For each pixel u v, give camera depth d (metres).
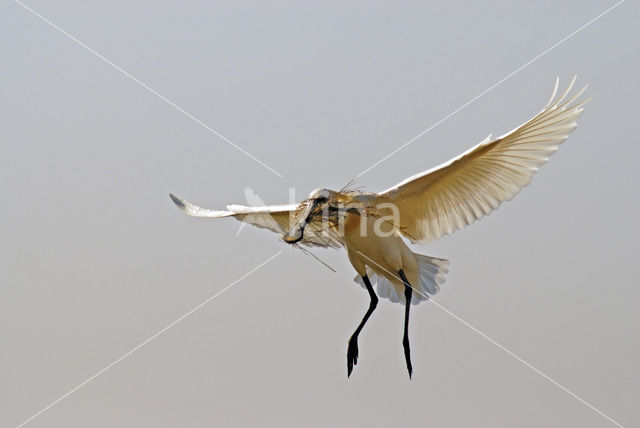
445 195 13.82
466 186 13.73
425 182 13.59
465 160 13.28
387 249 13.80
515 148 13.27
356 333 14.33
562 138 13.12
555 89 12.77
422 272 14.89
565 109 12.97
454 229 14.05
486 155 13.27
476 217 13.95
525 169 13.45
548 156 13.24
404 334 14.09
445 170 13.43
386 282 15.48
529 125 12.91
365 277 14.35
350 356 14.27
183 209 15.97
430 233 14.16
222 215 15.52
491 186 13.72
